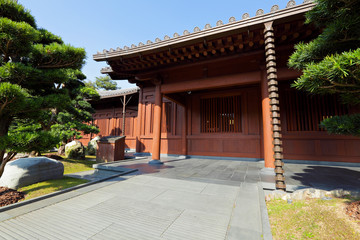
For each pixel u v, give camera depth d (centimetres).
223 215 234
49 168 449
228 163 687
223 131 848
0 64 342
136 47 552
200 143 880
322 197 277
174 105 966
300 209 240
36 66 386
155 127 684
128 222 217
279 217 225
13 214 233
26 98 335
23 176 391
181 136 919
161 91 699
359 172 488
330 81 207
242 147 793
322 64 200
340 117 238
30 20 369
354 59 176
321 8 244
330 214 217
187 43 496
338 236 175
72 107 901
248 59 561
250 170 527
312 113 681
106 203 274
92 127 995
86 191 324
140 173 474
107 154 772
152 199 290
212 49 513
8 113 335
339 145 632
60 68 417
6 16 339
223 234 191
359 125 218
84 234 192
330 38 237
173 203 273
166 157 915
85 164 744
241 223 207
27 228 203
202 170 525
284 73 518
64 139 858
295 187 334
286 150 699
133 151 1288
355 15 212
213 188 344
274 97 354
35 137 304
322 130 662
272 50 377
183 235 190
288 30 419
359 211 208
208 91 892
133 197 299
